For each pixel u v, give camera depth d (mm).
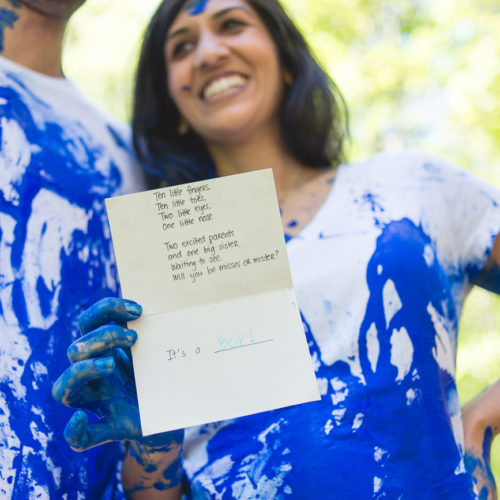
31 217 1218
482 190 1414
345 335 1207
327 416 1155
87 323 979
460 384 3678
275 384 985
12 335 1136
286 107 1486
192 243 1013
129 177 1470
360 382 1177
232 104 1402
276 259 1016
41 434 1123
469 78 3797
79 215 1296
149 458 1085
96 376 929
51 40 1422
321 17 4043
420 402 1177
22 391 1119
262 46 1421
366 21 4055
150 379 978
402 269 1240
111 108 3984
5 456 1066
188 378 982
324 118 1512
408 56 3875
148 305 997
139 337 989
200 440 1230
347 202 1343
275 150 1506
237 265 1012
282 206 1408
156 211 1017
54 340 1190
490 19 3838
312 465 1123
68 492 1140
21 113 1286
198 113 1435
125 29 4008
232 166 1530
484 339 3826
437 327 1254
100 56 4012
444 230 1364
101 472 1225
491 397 1368
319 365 1195
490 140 3842
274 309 1008
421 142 3941
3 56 1343
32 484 1082
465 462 1247
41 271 1204
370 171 1408
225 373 988
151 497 1167
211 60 1378
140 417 966
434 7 3939
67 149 1343
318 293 1236
